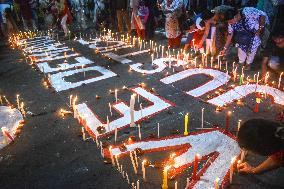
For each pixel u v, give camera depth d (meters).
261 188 3.25
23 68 8.04
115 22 12.78
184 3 8.86
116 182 3.50
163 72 6.99
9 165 3.96
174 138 4.22
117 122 4.80
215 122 4.62
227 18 6.88
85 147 4.20
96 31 12.98
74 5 13.87
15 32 13.35
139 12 10.01
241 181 3.36
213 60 7.56
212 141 4.07
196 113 4.95
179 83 6.27
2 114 5.34
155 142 4.17
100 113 5.15
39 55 9.25
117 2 11.49
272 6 8.45
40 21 15.85
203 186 3.30
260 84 5.88
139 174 3.60
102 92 6.05
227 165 3.60
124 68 7.48
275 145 2.52
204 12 7.42
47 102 5.76
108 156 3.96
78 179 3.60
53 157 4.05
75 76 7.10
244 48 6.77
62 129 4.71
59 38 11.88
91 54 9.06
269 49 5.92
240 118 4.69
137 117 4.91
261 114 4.79
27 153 4.18
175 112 5.03
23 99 6.00
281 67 6.04
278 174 3.43
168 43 9.25
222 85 6.01
